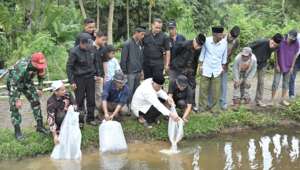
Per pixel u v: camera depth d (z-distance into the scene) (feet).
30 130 14.64
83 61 14.19
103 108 14.34
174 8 46.88
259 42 17.39
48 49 27.55
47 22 36.81
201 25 90.33
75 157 12.79
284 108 19.11
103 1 46.19
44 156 12.96
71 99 13.48
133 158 13.02
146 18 78.95
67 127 12.73
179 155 13.52
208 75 16.84
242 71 17.80
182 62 16.42
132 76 16.38
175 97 15.85
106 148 13.35
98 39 15.20
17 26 38.55
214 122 16.93
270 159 13.23
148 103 15.17
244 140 15.62
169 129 14.62
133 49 16.05
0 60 37.73
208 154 13.71
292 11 57.26
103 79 16.51
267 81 28.58
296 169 12.19
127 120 16.28
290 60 18.43
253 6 74.28
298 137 16.11
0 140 13.24
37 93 13.88
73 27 43.93
